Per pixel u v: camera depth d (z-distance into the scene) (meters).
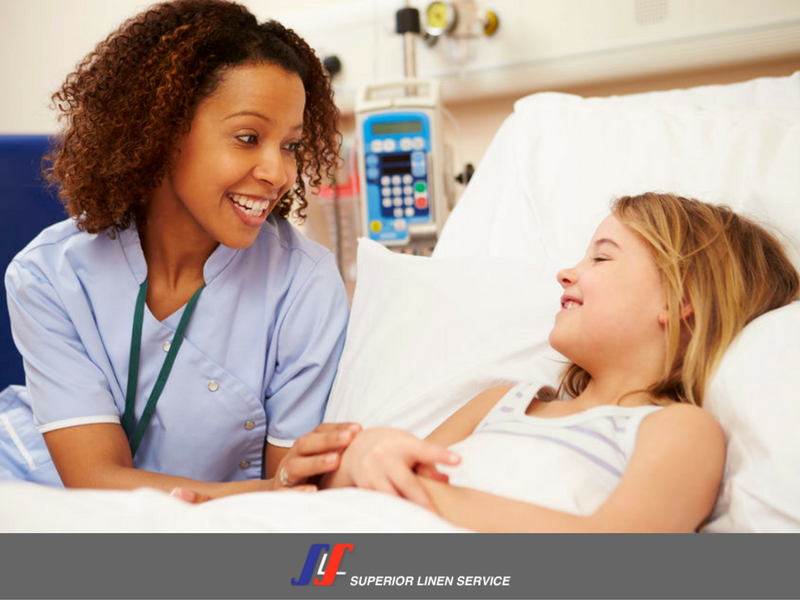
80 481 1.07
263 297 1.21
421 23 2.23
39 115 3.16
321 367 1.23
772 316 0.92
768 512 0.76
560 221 1.43
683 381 0.92
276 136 1.06
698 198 1.26
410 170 1.95
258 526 0.66
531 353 1.16
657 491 0.75
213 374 1.16
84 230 1.16
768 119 1.31
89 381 1.12
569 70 2.12
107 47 1.12
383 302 1.28
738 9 1.90
